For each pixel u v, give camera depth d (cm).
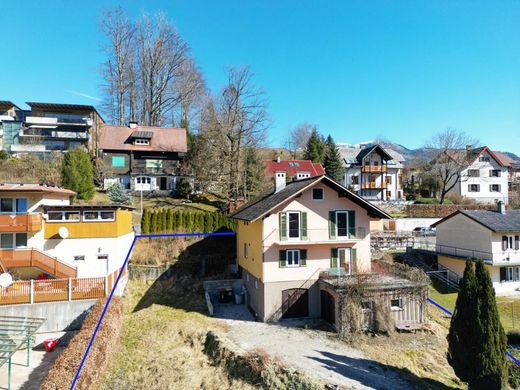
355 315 1948
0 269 2220
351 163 6269
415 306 2055
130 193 4131
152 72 5469
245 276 2661
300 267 2233
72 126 6128
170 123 6266
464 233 3206
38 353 1805
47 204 2656
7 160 4406
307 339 1883
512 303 2720
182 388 1484
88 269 2511
